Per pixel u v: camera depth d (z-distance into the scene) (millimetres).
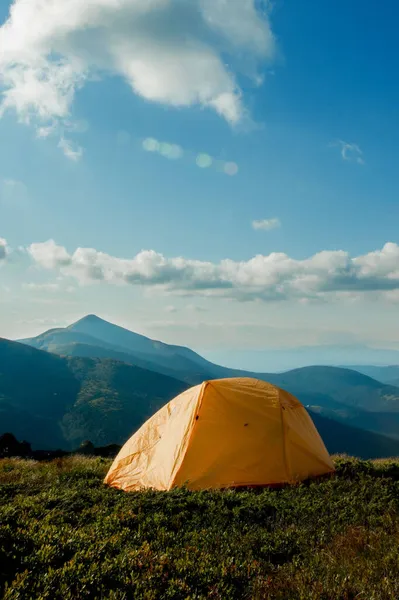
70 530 3477
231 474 4855
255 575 3154
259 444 5035
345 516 4039
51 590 2557
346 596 2705
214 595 2787
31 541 3197
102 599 2520
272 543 3637
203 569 3102
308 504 4266
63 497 4289
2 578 2672
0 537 3105
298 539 3664
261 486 4809
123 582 2773
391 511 4082
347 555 3398
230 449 4984
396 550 3354
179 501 4230
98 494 4410
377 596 2654
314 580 2979
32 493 4723
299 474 4969
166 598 2660
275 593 2824
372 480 4902
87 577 2721
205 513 4043
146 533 3627
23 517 3643
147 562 3082
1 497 4492
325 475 5086
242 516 4039
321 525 3904
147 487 4867
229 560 3303
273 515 4094
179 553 3396
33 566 2816
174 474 4859
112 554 3270
